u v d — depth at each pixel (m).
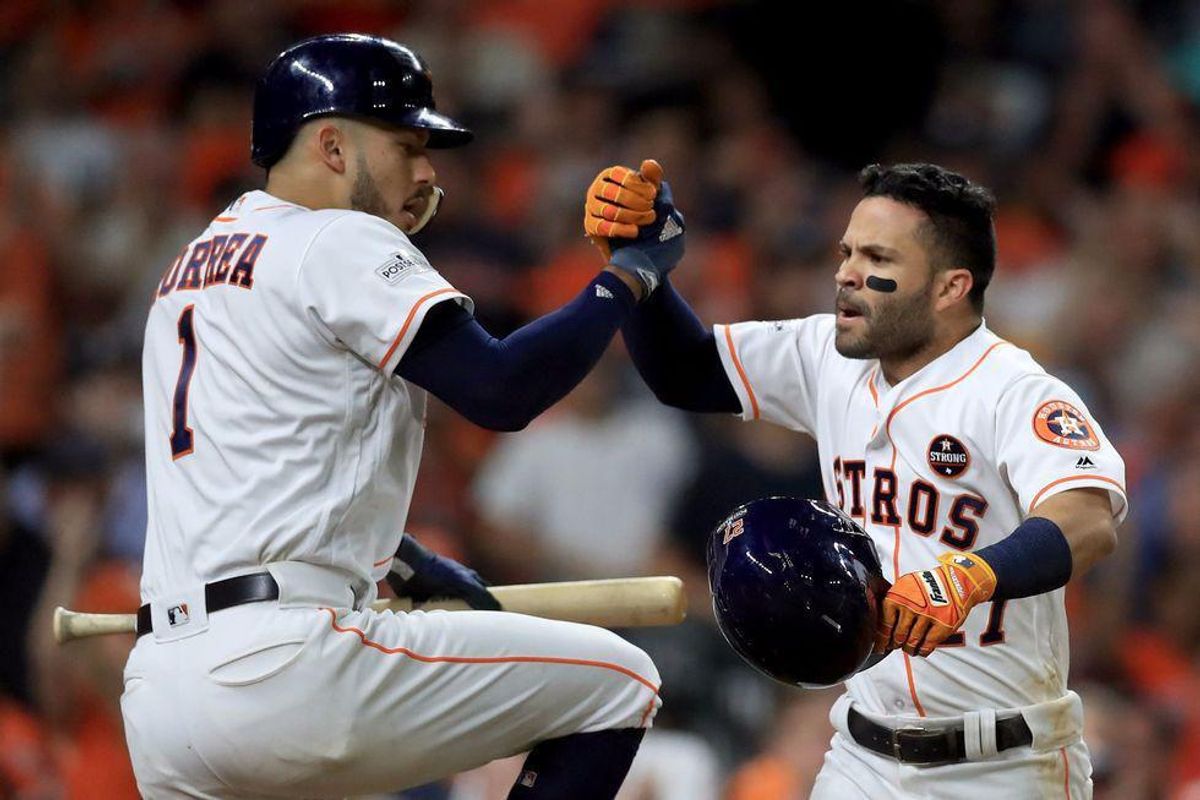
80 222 44.53
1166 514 31.69
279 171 15.24
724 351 16.95
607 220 15.38
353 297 14.30
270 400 14.41
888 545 15.62
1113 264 38.69
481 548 33.97
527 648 14.77
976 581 13.70
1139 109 44.50
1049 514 14.23
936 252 15.35
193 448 14.64
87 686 26.41
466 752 14.74
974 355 15.50
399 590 16.50
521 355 14.41
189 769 14.44
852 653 13.94
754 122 45.94
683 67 46.50
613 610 15.98
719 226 42.06
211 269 14.92
